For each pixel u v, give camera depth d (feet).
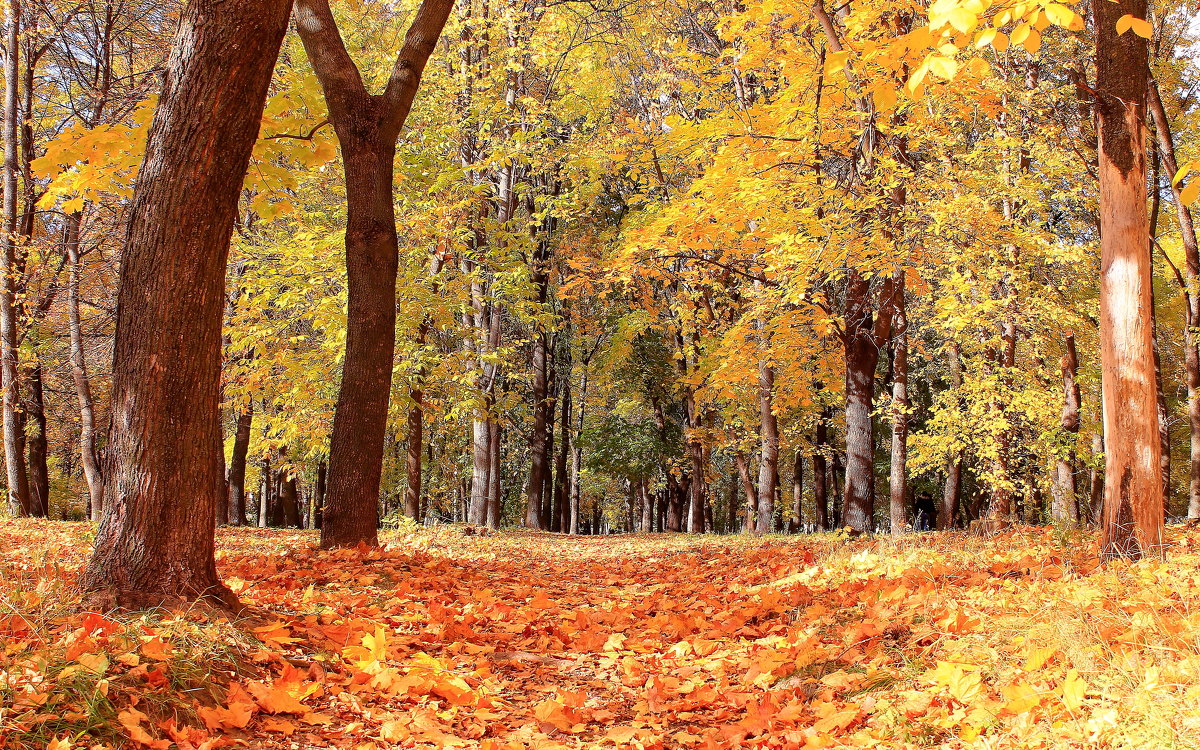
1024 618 12.34
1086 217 48.06
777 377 55.21
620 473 84.74
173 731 8.93
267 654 11.81
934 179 34.63
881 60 11.43
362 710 11.20
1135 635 10.70
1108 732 8.31
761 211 33.55
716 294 57.62
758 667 13.32
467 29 57.98
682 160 51.80
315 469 85.20
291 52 49.01
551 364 83.15
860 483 38.88
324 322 44.24
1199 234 49.93
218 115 13.24
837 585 19.44
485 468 61.16
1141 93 18.47
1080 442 43.65
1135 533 17.98
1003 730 9.14
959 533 33.81
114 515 12.74
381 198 26.86
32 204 47.52
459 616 17.85
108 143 18.48
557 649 16.47
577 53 54.19
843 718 10.12
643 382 80.84
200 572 13.08
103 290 53.83
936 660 11.61
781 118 33.76
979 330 39.06
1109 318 18.67
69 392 60.54
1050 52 40.91
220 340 13.75
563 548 45.52
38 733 7.96
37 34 47.78
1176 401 71.82
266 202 24.71
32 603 11.69
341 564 21.91
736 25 34.01
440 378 49.98
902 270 33.73
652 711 12.08
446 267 51.90
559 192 69.26
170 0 49.57
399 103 26.91
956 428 39.99
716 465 98.94
